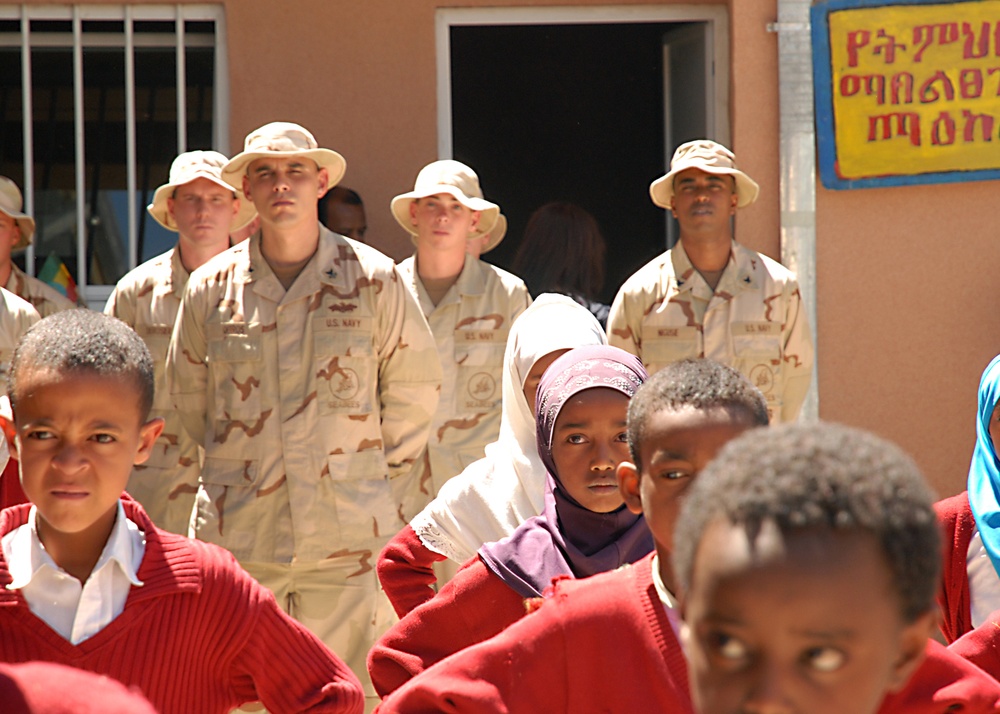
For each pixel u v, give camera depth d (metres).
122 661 2.59
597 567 3.13
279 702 2.77
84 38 8.21
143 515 2.77
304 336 5.51
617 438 3.24
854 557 1.36
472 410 6.76
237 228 7.22
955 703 2.29
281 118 8.07
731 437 2.38
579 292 7.23
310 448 5.43
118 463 2.61
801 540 1.35
